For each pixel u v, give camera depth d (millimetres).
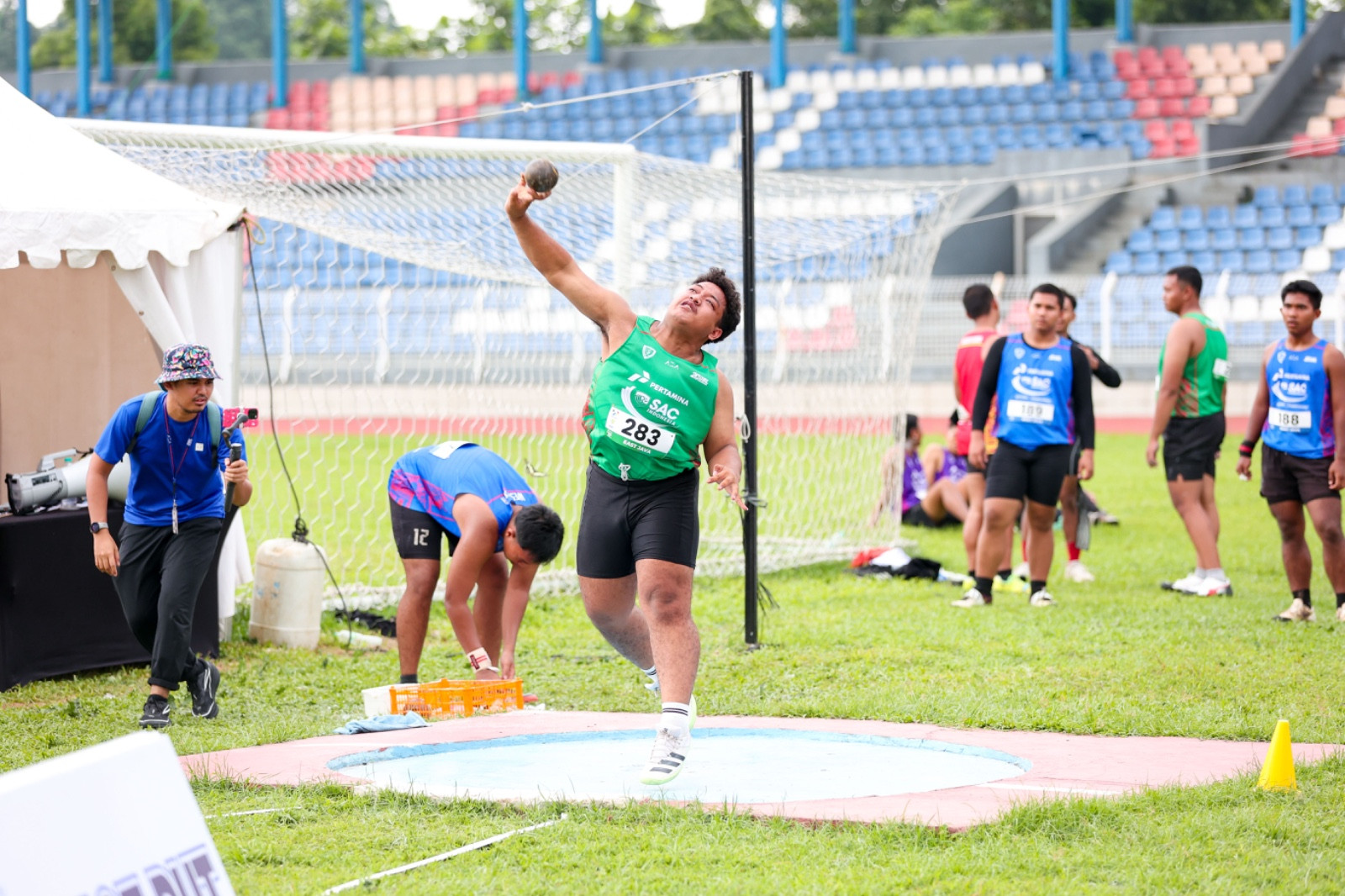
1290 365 16891
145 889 5531
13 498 14812
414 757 10828
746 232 16000
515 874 7672
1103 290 48781
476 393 25328
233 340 16828
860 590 20453
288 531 25500
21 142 14914
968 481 20766
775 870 7676
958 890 7324
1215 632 16234
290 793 9406
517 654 16031
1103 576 21625
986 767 10305
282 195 19828
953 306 51062
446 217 21938
